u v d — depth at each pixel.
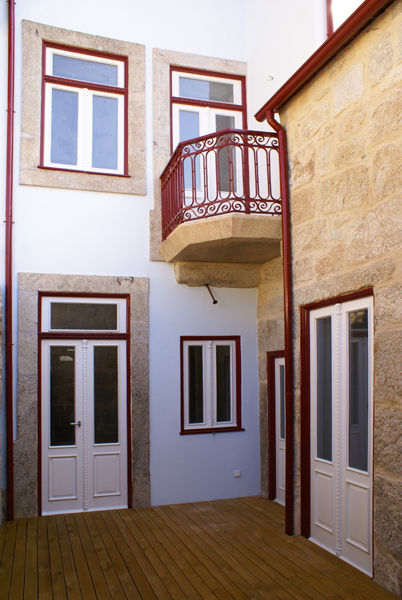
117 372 6.52
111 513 6.12
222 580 4.21
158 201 6.79
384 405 3.96
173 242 6.13
